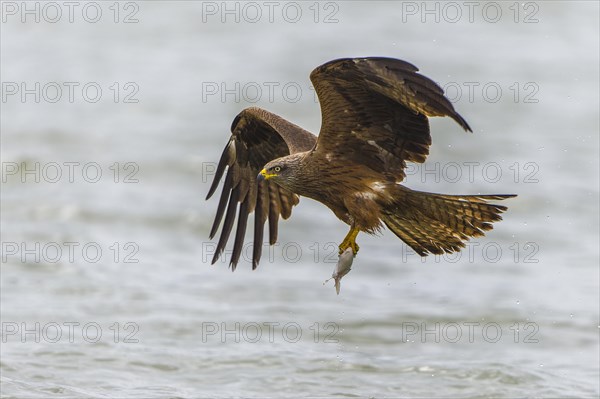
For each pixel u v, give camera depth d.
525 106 31.27
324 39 39.53
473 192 23.22
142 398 12.84
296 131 11.66
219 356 14.38
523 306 16.83
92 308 16.19
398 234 10.68
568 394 13.35
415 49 38.28
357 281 18.09
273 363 14.22
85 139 27.02
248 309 16.50
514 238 20.59
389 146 10.64
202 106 30.69
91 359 14.06
